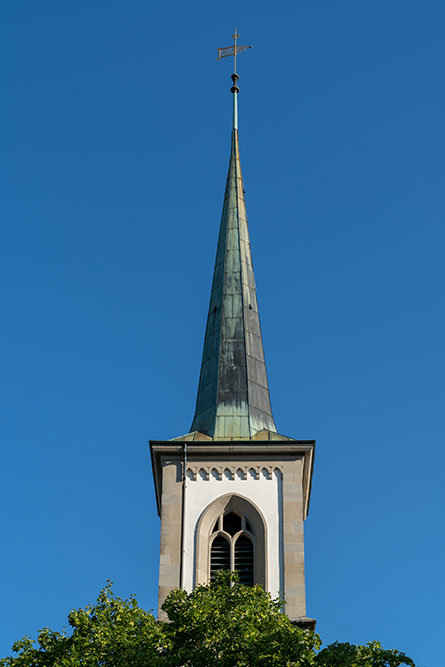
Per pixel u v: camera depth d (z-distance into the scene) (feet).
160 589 202.49
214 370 229.25
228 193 254.27
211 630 169.37
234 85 266.36
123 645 165.07
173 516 208.54
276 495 210.38
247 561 205.77
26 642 169.89
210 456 214.07
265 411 225.15
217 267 245.04
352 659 160.15
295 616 199.11
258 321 237.66
